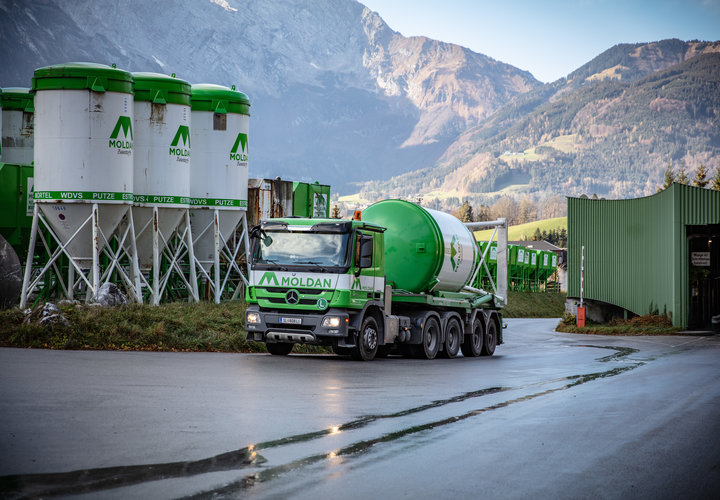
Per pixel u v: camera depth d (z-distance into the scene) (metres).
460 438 8.28
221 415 9.08
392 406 10.41
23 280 24.59
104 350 16.61
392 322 18.95
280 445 7.59
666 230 36.19
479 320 23.50
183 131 25.56
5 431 7.69
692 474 6.96
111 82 22.66
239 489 5.97
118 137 22.83
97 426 8.12
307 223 17.38
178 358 15.66
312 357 18.02
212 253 28.56
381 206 21.50
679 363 19.14
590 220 40.09
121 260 25.78
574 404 11.18
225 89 28.33
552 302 73.88
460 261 22.56
